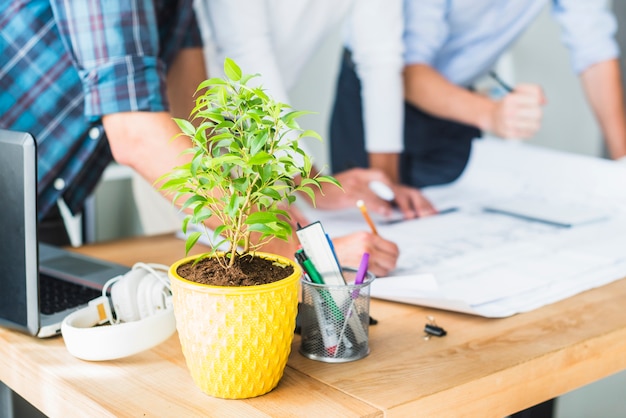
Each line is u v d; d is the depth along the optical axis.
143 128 1.01
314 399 0.76
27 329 0.89
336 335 0.85
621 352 0.98
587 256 1.29
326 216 1.61
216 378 0.75
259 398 0.76
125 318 0.90
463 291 1.10
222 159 0.70
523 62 2.22
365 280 0.91
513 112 2.07
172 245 1.36
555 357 0.89
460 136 2.05
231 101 0.76
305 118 2.09
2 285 0.91
